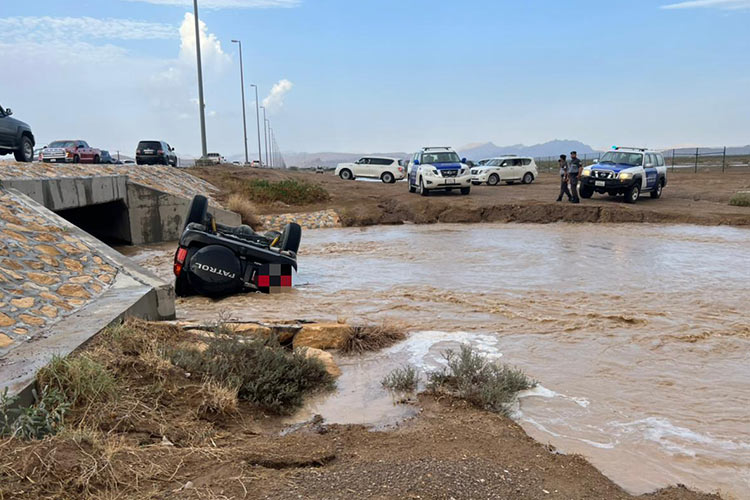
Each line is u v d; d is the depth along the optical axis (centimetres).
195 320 782
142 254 1694
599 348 710
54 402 406
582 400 548
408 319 846
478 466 378
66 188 1460
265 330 682
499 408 524
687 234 1884
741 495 383
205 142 3700
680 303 949
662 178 2730
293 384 539
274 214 2480
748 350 703
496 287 1092
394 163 4075
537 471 386
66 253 884
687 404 541
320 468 368
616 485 390
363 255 1548
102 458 330
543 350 702
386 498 316
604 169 2567
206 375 516
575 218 2309
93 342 545
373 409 520
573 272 1248
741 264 1328
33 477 296
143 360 514
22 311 633
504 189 3288
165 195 1989
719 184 3325
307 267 1351
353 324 758
